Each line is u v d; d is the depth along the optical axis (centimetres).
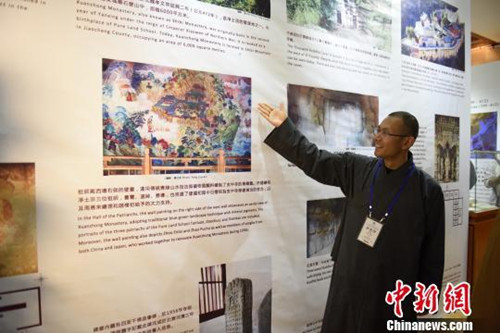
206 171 151
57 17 117
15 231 112
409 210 153
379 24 217
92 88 123
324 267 195
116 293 130
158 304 140
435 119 259
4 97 109
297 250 184
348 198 169
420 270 163
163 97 139
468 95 290
